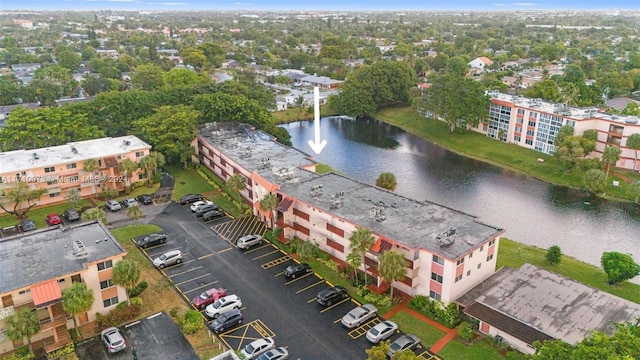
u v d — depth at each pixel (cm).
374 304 6372
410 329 5903
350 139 15762
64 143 11331
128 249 7750
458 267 5997
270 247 7875
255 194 8838
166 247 7850
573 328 5381
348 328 5916
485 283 6412
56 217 8631
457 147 14675
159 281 6900
